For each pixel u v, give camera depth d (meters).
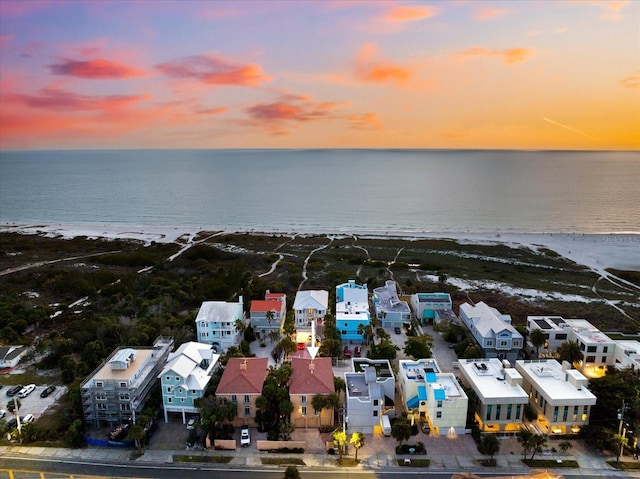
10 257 196.62
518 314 123.50
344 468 64.62
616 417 70.62
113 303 128.00
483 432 71.94
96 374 75.56
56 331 109.44
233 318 101.69
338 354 96.06
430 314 116.75
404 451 67.81
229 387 73.50
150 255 198.88
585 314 124.38
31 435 70.31
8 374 91.38
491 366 81.81
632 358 85.56
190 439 69.50
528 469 64.19
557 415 70.50
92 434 72.06
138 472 63.62
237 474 63.50
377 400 71.50
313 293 118.62
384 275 163.00
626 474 62.97
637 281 167.12
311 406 73.81
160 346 90.62
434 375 76.44
